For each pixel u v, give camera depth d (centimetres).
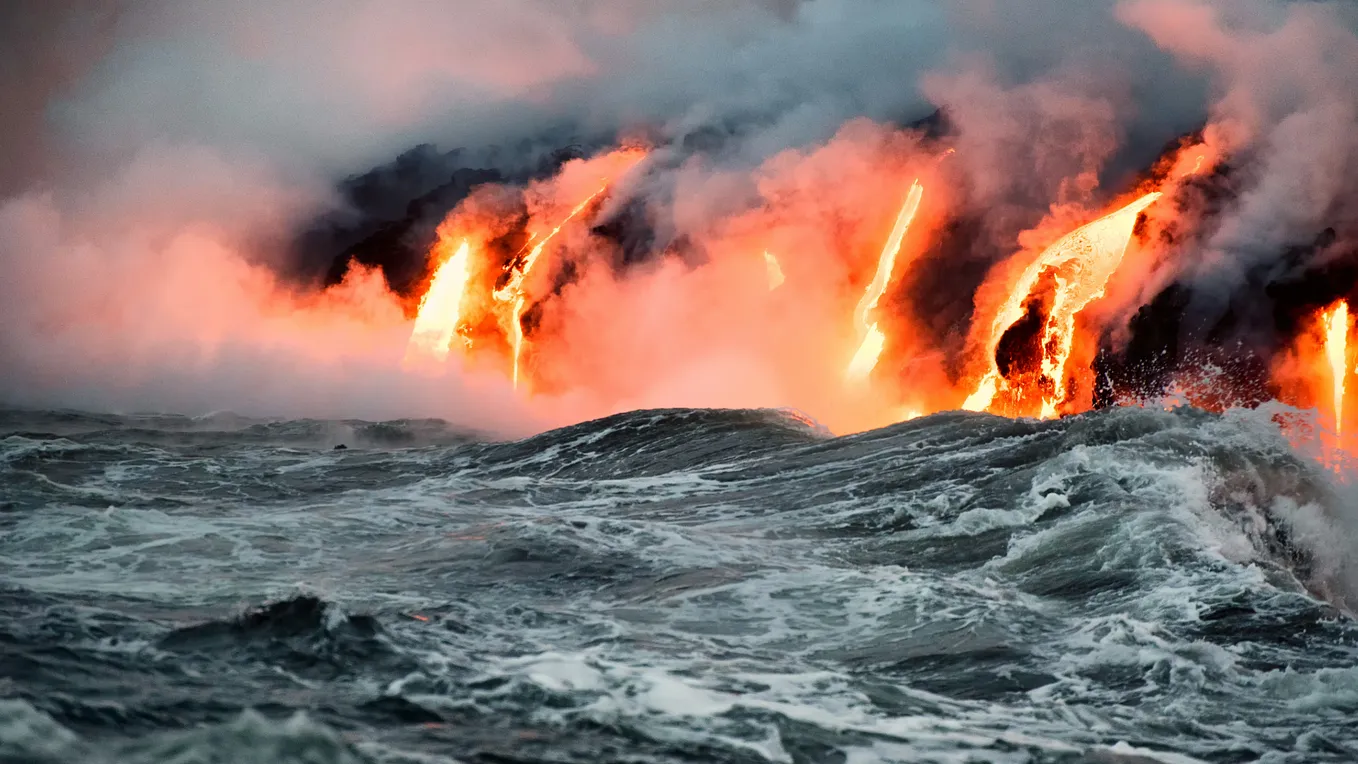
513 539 1511
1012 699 991
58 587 1190
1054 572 1434
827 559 1518
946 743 853
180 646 900
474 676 895
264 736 688
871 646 1139
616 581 1364
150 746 664
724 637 1153
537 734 784
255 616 962
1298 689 1019
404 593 1266
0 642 866
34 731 670
